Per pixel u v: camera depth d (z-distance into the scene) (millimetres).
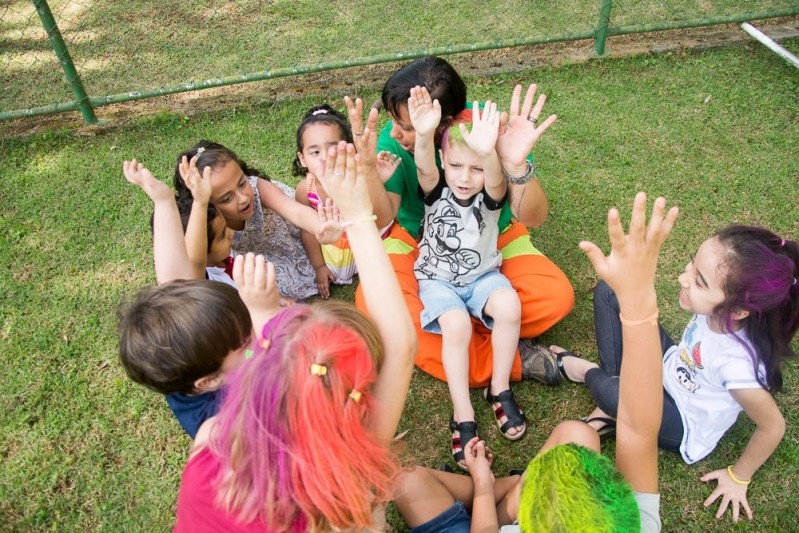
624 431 1478
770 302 1719
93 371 2596
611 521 1194
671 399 2176
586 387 2482
